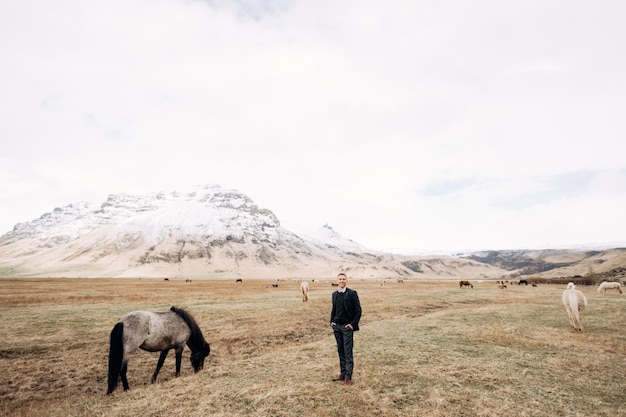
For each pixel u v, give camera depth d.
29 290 44.34
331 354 10.94
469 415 6.41
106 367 11.23
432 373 8.77
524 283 77.94
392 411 6.49
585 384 8.09
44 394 9.02
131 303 26.72
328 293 40.34
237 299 30.83
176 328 9.30
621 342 12.26
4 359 11.73
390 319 19.86
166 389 7.96
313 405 6.79
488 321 17.25
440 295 35.41
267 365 9.75
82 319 18.91
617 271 105.88
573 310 14.62
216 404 6.89
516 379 8.38
